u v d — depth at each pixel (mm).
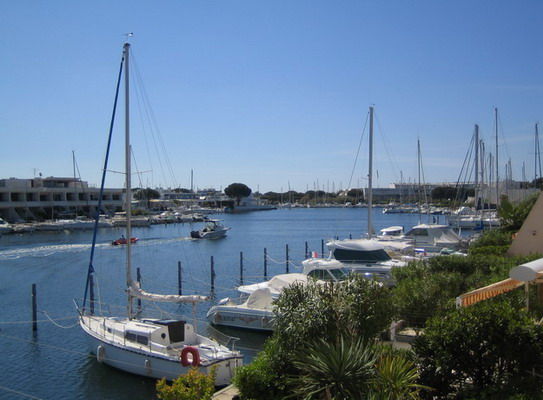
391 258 37031
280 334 12539
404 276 25781
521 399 9594
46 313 32188
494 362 10867
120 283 43656
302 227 115938
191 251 69062
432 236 50031
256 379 12164
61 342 25562
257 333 26250
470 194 121500
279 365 12320
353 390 9984
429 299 19672
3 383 20219
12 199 113812
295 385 11742
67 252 65062
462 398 10930
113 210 130125
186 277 47750
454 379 11250
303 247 74250
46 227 96188
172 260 60031
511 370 10922
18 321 30125
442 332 11477
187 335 20781
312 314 12258
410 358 11797
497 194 68062
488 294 15055
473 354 10984
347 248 36219
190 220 122250
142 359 19812
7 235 89188
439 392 11258
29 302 35656
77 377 20594
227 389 14266
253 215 174125
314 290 13453
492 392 10320
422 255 40719
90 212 125250
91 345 22625
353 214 177625
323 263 32594
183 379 12656
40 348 24578
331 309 12492
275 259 60656
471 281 21625
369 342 12055
